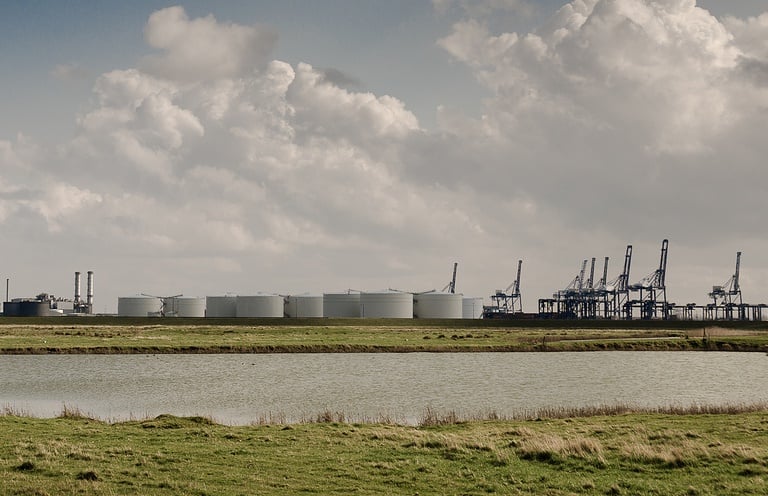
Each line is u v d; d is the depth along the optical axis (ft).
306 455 118.01
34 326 638.12
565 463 114.01
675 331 653.71
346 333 574.97
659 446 124.36
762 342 483.51
